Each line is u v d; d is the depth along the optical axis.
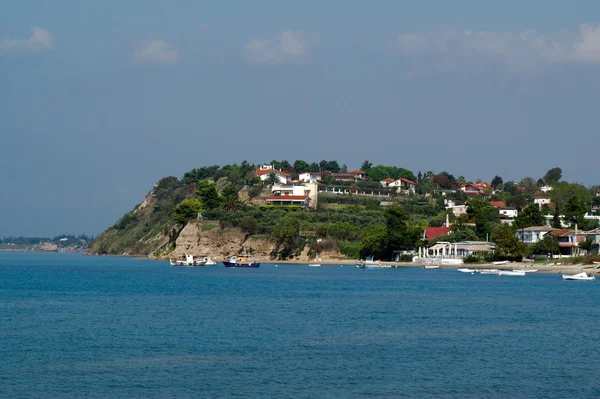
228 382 70.00
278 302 140.88
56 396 65.06
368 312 123.88
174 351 84.69
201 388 67.88
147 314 119.00
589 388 68.75
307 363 78.56
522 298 153.12
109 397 64.75
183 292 165.88
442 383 70.44
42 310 125.19
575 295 161.00
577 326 107.69
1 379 70.75
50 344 88.81
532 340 94.31
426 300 147.50
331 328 103.62
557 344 91.25
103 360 79.44
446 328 104.75
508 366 77.88
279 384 69.50
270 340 92.62
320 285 190.12
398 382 70.69
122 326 104.25
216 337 94.69
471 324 109.31
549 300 148.62
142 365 76.94
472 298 152.50
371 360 80.38
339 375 73.25
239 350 85.56
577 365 78.56
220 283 198.50
